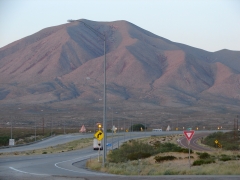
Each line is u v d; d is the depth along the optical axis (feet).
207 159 197.98
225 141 442.50
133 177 121.29
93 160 221.46
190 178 114.42
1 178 115.65
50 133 578.66
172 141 449.48
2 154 294.46
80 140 473.26
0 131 586.04
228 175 128.77
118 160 222.28
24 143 448.65
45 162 222.69
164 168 160.45
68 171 159.63
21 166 187.32
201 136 558.97
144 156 235.20
